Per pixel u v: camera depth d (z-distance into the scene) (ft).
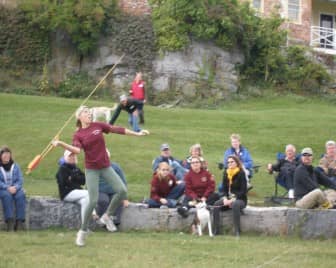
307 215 62.23
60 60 162.61
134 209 63.36
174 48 159.53
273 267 48.62
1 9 163.12
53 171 86.22
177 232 62.95
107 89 159.12
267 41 169.89
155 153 93.35
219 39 163.12
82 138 52.03
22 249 52.16
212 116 123.75
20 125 104.32
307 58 176.24
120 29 161.58
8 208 61.05
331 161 72.84
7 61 160.97
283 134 110.63
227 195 63.62
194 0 160.35
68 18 159.94
